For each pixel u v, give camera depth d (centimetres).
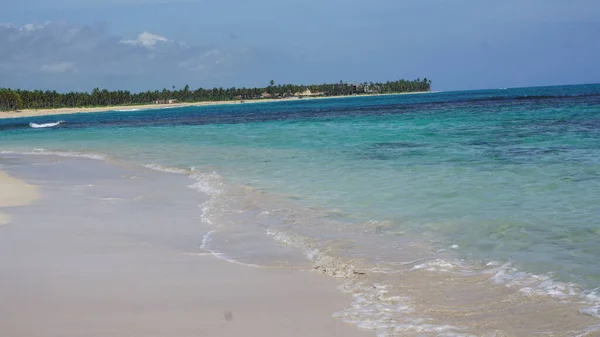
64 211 1316
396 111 7144
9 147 3862
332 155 2267
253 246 973
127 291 725
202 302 683
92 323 610
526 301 666
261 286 747
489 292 702
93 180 1881
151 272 815
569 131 2833
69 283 760
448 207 1180
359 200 1312
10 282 766
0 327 600
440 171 1675
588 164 1673
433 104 9488
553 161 1775
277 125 5109
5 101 16900
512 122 3803
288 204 1320
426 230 1022
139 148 3197
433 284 741
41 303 679
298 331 588
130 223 1174
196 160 2367
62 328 596
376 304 671
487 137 2750
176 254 923
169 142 3544
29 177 1994
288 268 836
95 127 6706
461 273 784
